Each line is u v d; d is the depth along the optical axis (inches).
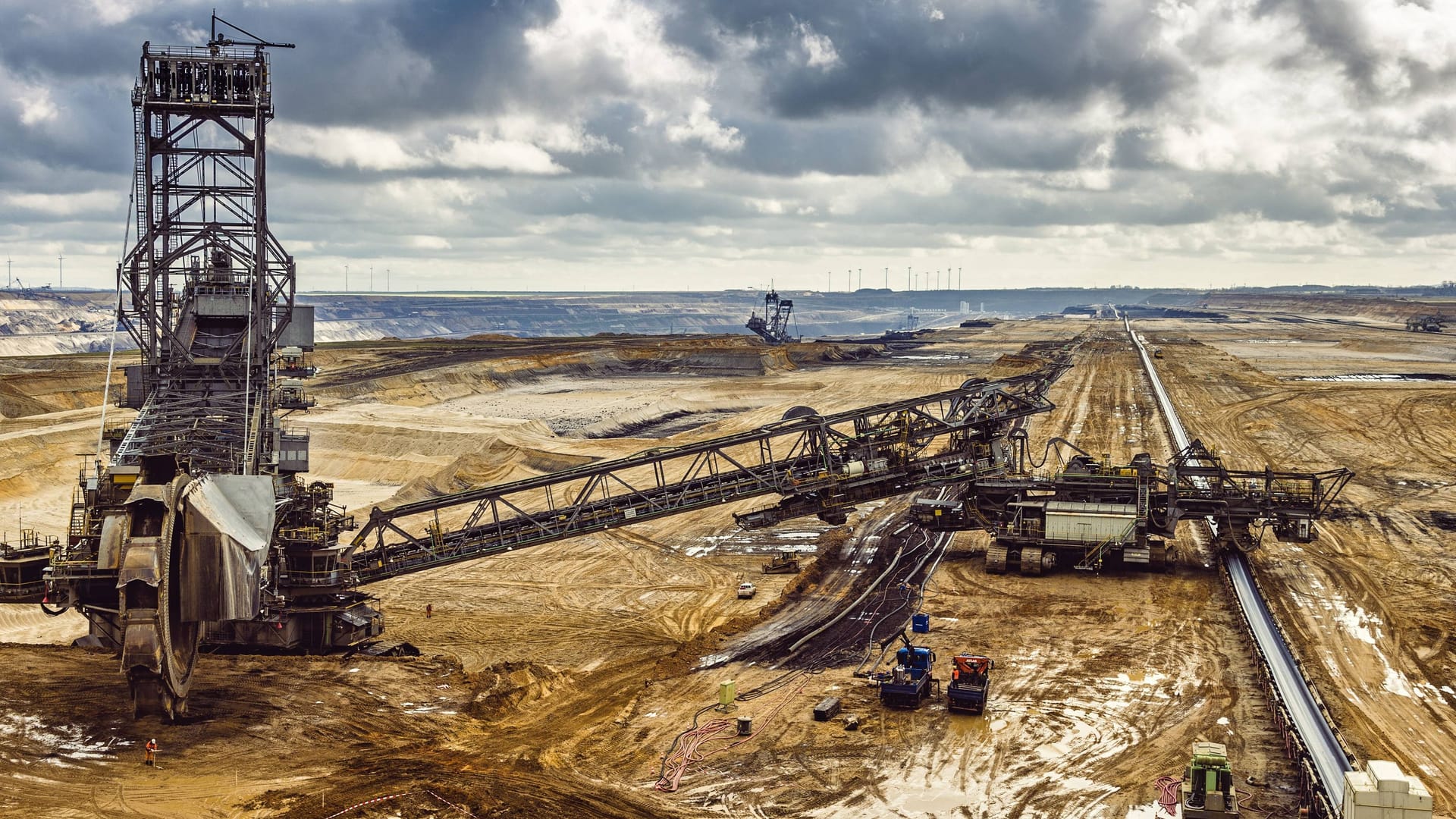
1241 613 2819.9
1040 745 2031.3
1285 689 2284.7
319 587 2635.3
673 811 1772.9
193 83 3147.1
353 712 2193.7
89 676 2326.5
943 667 2477.9
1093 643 2618.1
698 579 3427.7
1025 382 3646.7
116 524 2033.7
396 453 5467.5
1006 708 2218.3
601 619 3063.5
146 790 1795.0
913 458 3319.4
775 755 2005.4
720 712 2230.6
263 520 2242.9
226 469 2783.0
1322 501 3302.2
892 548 3602.4
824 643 2694.4
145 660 1966.0
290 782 1838.1
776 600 3127.5
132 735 2028.8
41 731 2027.6
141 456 2139.5
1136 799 1803.6
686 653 2662.4
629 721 2191.2
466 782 1844.2
